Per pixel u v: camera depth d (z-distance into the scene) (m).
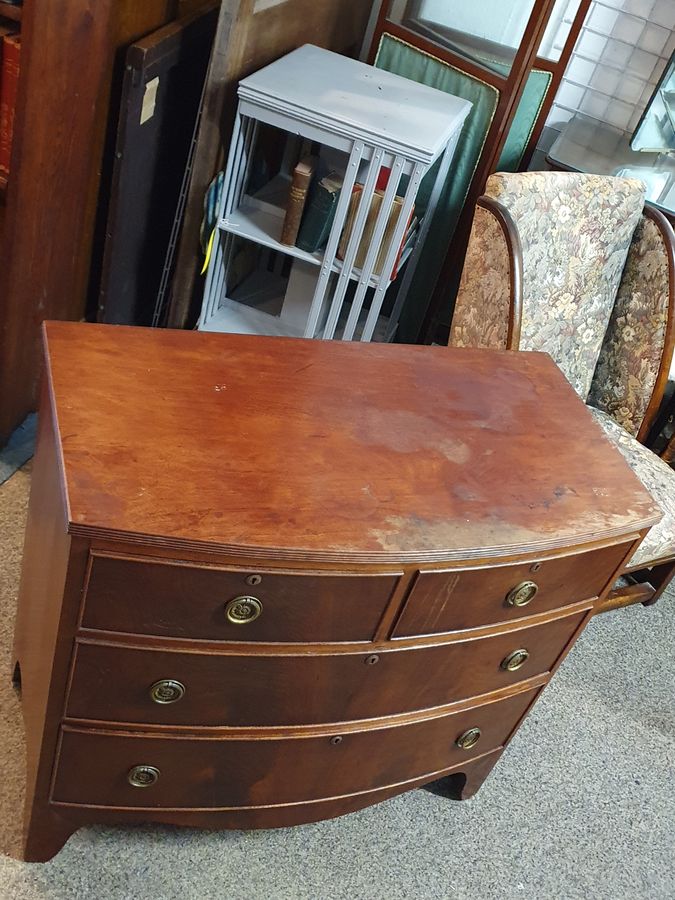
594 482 1.44
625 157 2.76
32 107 1.71
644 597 2.35
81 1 1.71
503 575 1.34
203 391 1.34
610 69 2.82
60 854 1.52
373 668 1.37
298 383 1.42
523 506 1.34
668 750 2.04
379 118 2.26
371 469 1.31
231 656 1.26
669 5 2.65
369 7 2.97
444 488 1.32
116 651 1.21
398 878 1.65
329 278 2.49
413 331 2.96
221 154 2.33
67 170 1.92
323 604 1.24
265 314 2.68
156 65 1.99
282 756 1.43
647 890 1.76
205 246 2.42
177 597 1.17
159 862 1.56
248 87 2.19
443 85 2.59
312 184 2.41
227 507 1.17
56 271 2.07
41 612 1.33
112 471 1.15
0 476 2.10
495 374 1.61
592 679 2.15
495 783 1.87
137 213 2.24
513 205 2.02
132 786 1.40
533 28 2.32
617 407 2.38
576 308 2.25
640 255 2.28
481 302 2.04
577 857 1.78
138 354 1.36
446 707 1.53
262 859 1.61
